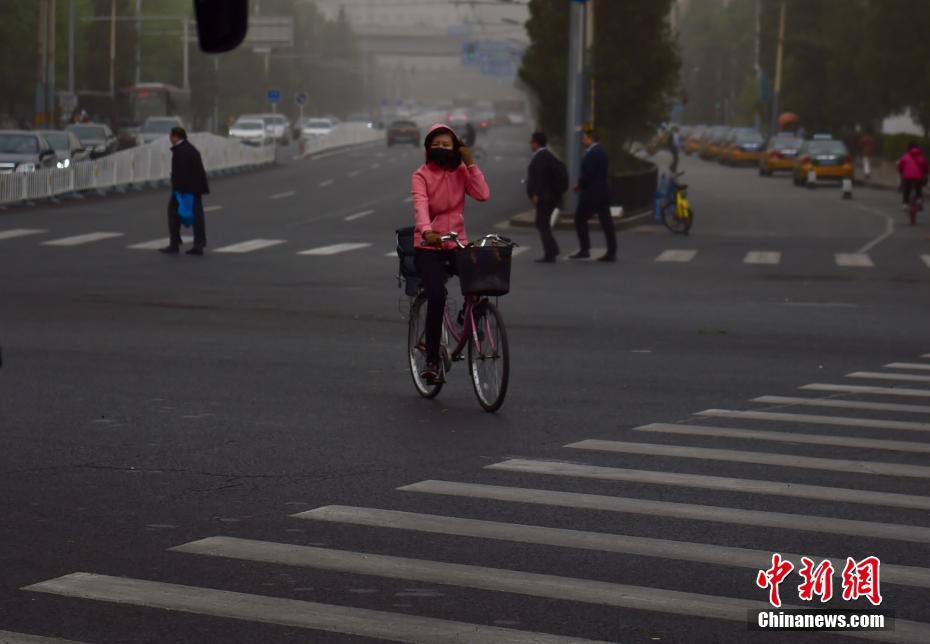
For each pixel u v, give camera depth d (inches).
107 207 4097.0
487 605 617.6
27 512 786.2
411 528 753.0
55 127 7445.9
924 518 781.9
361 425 1070.4
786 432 1043.9
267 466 915.4
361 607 613.3
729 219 4138.8
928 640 575.8
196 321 1776.6
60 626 586.2
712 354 1515.7
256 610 607.8
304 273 2452.0
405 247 1213.1
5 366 1368.1
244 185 5383.9
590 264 2719.0
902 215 4340.6
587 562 688.4
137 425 1058.1
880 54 6811.0
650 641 571.2
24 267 2496.3
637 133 4840.1
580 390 1253.7
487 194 1172.5
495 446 987.3
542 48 4694.9
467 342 1163.9
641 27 4633.4
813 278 2485.2
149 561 685.9
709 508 800.3
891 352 1552.7
